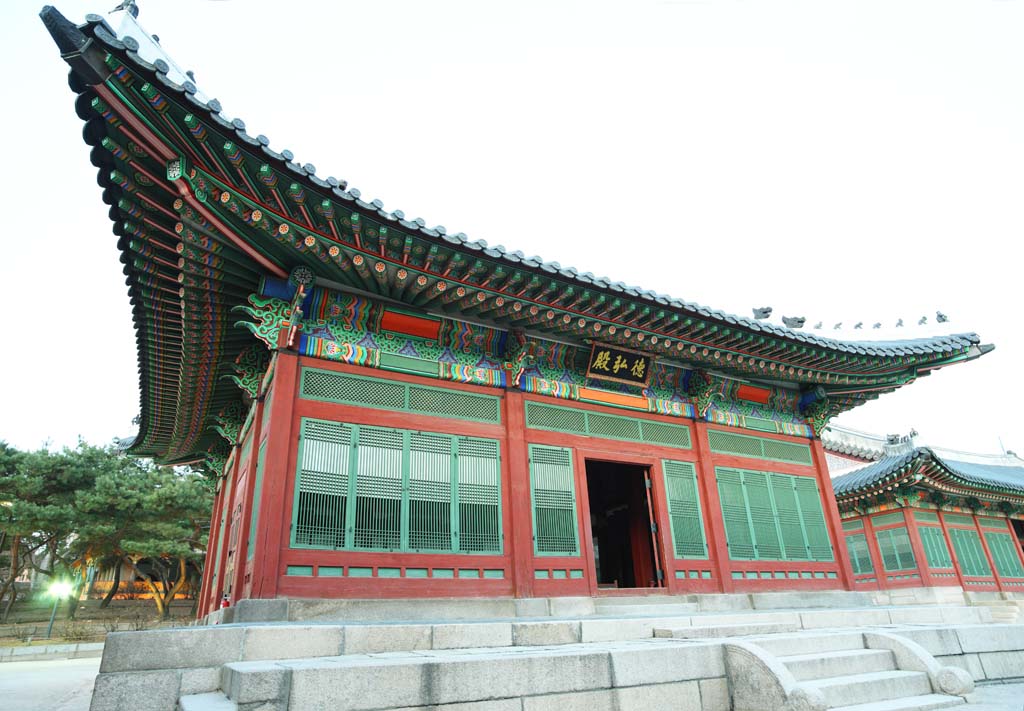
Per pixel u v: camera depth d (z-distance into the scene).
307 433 12.09
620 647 8.26
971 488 29.39
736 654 8.08
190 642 7.84
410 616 11.54
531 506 14.00
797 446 19.39
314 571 11.23
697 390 17.64
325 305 13.02
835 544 18.53
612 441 15.90
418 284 12.48
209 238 10.94
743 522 17.06
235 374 15.45
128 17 9.52
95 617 44.50
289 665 6.75
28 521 36.38
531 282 12.93
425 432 13.38
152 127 8.91
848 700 8.23
